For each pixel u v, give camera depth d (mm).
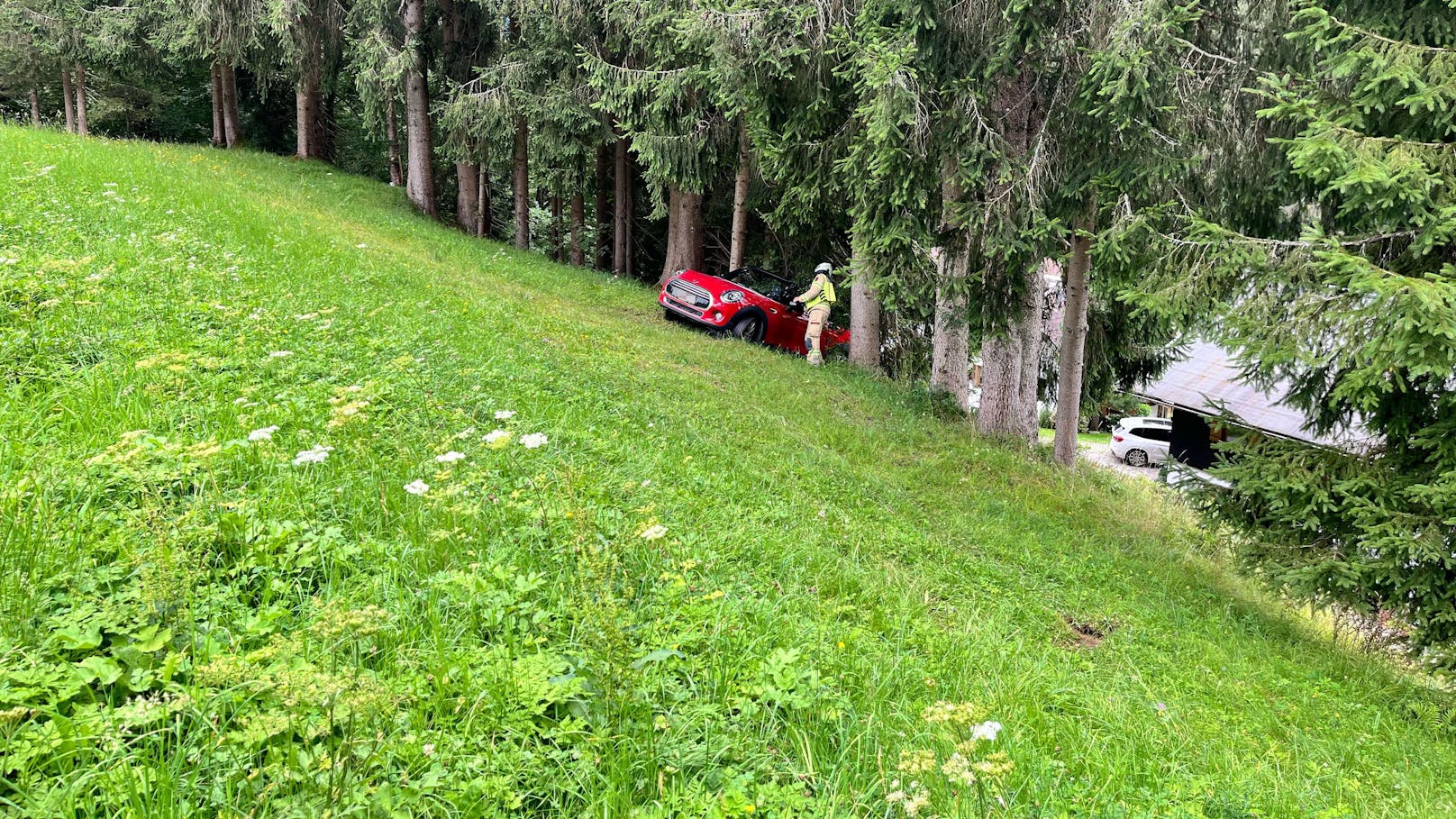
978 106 9047
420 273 10094
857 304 14445
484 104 17703
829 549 5086
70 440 3389
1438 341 5562
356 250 10312
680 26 10484
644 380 8375
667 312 13859
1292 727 4680
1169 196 8992
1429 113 6246
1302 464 7391
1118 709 3951
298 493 3316
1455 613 6371
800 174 11477
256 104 28688
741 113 13523
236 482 3312
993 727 2453
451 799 1922
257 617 2459
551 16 16391
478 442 4609
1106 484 13812
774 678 2807
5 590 2230
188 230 8023
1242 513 7980
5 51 24953
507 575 3047
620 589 3215
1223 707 4781
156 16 20688
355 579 2842
